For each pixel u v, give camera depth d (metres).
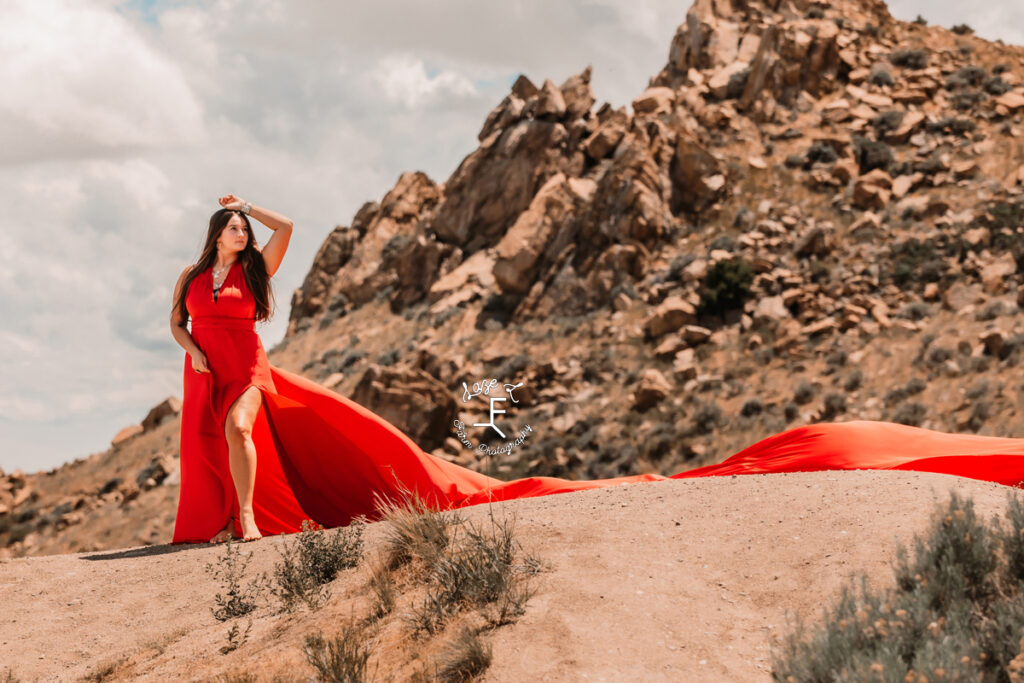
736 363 37.25
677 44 70.56
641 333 42.00
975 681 3.45
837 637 3.91
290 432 9.60
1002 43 68.00
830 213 47.28
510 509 7.12
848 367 34.47
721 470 9.30
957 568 4.27
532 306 48.88
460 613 5.09
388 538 6.29
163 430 53.12
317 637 5.04
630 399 37.06
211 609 6.39
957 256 40.22
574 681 4.23
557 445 35.47
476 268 57.59
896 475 6.80
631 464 33.44
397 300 61.41
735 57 66.50
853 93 59.31
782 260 43.53
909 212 45.28
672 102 61.75
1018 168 47.00
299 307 73.00
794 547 5.46
